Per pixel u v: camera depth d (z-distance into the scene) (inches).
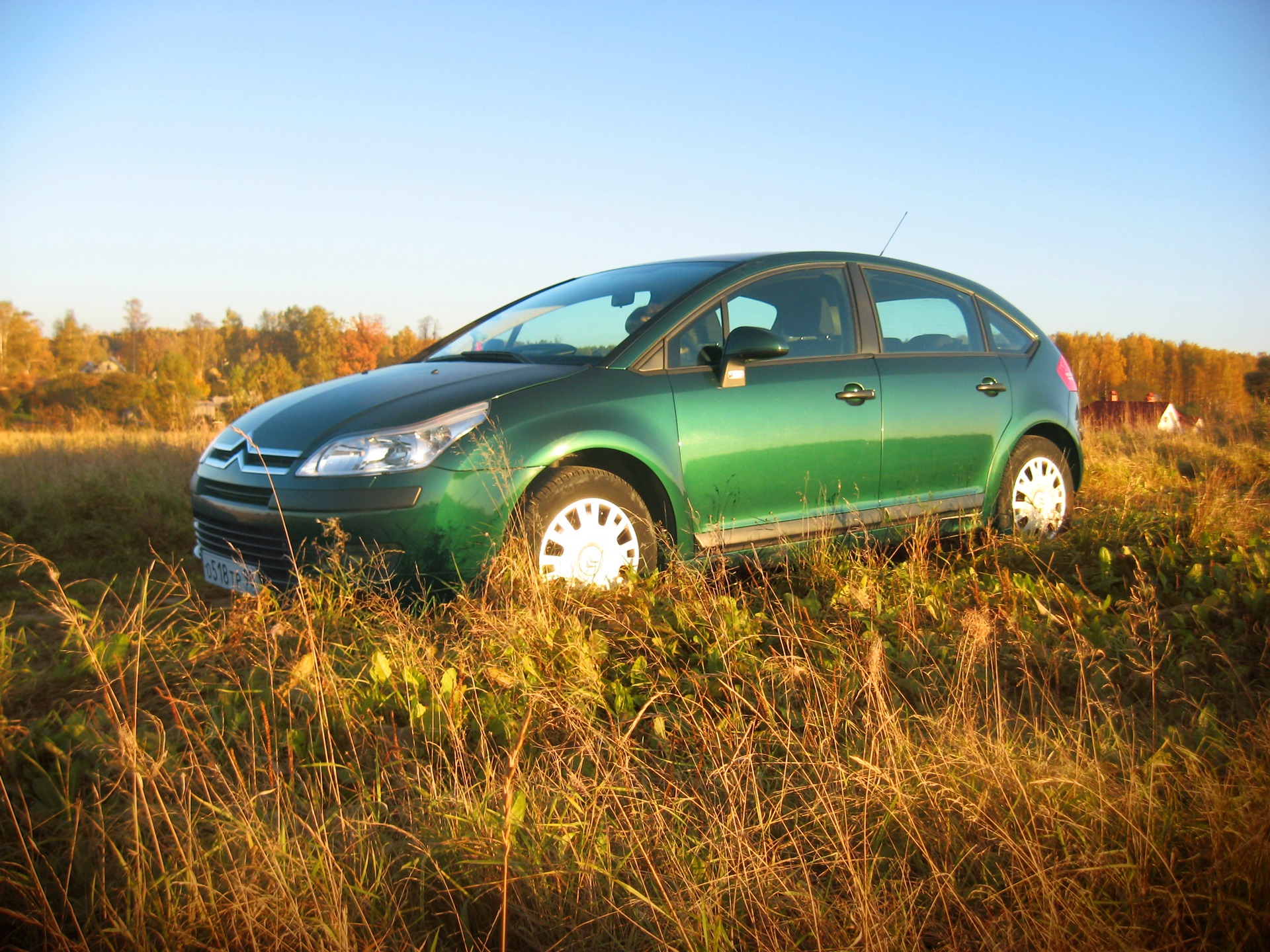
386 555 127.5
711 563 152.3
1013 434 195.0
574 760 89.7
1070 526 203.5
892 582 141.9
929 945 68.3
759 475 158.4
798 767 87.7
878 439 173.5
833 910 68.1
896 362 181.5
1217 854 70.5
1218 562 159.5
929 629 125.9
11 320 3764.8
